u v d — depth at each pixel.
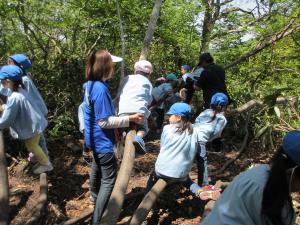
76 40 7.94
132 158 3.94
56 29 7.68
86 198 4.55
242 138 6.59
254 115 6.51
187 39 9.93
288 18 7.32
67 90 6.41
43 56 7.18
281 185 1.66
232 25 10.34
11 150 5.37
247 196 1.73
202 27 10.52
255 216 1.73
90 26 7.81
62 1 7.53
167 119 7.74
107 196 3.69
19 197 4.50
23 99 4.17
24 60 4.53
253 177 1.75
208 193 3.99
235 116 6.30
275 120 6.02
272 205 1.69
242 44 9.62
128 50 8.72
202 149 4.27
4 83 4.18
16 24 7.47
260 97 6.91
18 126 4.24
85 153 4.50
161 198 4.63
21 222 4.08
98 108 3.51
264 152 6.14
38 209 4.00
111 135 3.69
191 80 6.83
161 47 9.96
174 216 4.34
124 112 4.17
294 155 1.62
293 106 5.37
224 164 5.71
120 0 7.73
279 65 7.61
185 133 4.02
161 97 6.83
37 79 6.34
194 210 4.45
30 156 4.67
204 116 4.41
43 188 4.28
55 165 5.34
